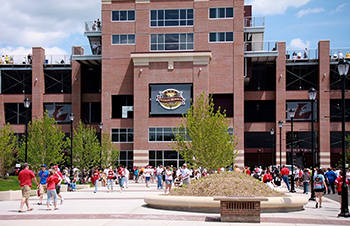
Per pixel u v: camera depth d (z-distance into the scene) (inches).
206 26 2379.4
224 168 1539.1
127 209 784.3
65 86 2765.7
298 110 2581.2
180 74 2331.4
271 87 2709.2
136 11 2420.0
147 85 2345.0
